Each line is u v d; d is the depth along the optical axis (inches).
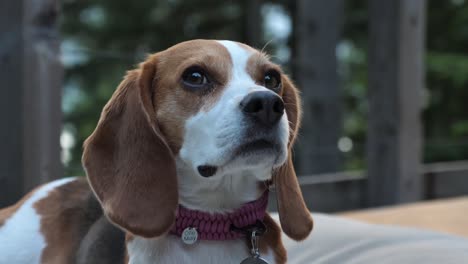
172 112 84.0
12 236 102.7
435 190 200.5
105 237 93.8
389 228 140.0
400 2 175.5
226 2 440.8
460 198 204.2
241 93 78.8
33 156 126.1
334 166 216.8
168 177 83.7
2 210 113.0
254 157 77.2
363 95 471.5
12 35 124.6
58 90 128.6
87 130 434.6
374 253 122.4
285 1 425.4
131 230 82.7
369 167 184.4
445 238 134.6
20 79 125.2
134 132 85.5
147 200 83.4
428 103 473.1
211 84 83.2
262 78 87.4
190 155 82.3
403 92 177.5
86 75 465.7
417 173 183.9
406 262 116.9
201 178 84.2
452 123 487.2
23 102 125.5
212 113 79.4
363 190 185.0
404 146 179.2
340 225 139.9
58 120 128.8
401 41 176.1
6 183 126.3
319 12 219.6
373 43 180.4
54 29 128.0
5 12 124.3
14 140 126.1
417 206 181.2
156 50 466.6
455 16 482.3
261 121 76.2
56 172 128.7
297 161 235.0
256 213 88.1
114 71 455.2
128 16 468.4
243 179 86.5
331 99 220.8
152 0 463.2
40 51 125.5
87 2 466.9
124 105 87.8
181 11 454.0
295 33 377.4
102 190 85.8
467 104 476.4
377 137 181.6
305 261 121.8
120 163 86.1
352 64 484.4
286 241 131.0
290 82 98.0
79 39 474.6
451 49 493.4
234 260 85.7
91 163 86.4
